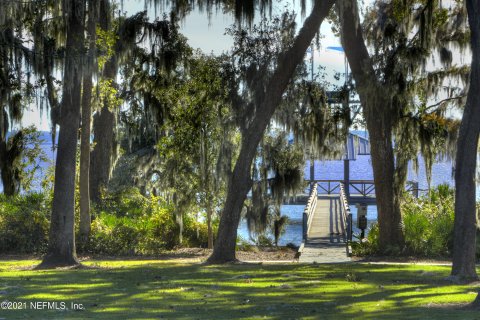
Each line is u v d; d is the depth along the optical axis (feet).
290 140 118.62
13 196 102.37
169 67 104.78
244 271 67.36
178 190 102.83
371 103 89.76
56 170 76.13
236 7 84.89
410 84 92.12
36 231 95.20
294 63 82.64
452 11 95.30
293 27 87.20
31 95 79.51
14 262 82.12
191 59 103.24
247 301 46.88
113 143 125.49
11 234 94.17
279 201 106.93
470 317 39.27
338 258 87.45
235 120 91.04
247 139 82.58
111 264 79.46
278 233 110.22
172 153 101.96
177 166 102.68
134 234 95.86
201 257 92.68
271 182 106.63
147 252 95.30
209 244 105.40
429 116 92.58
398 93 89.71
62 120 76.07
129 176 144.05
